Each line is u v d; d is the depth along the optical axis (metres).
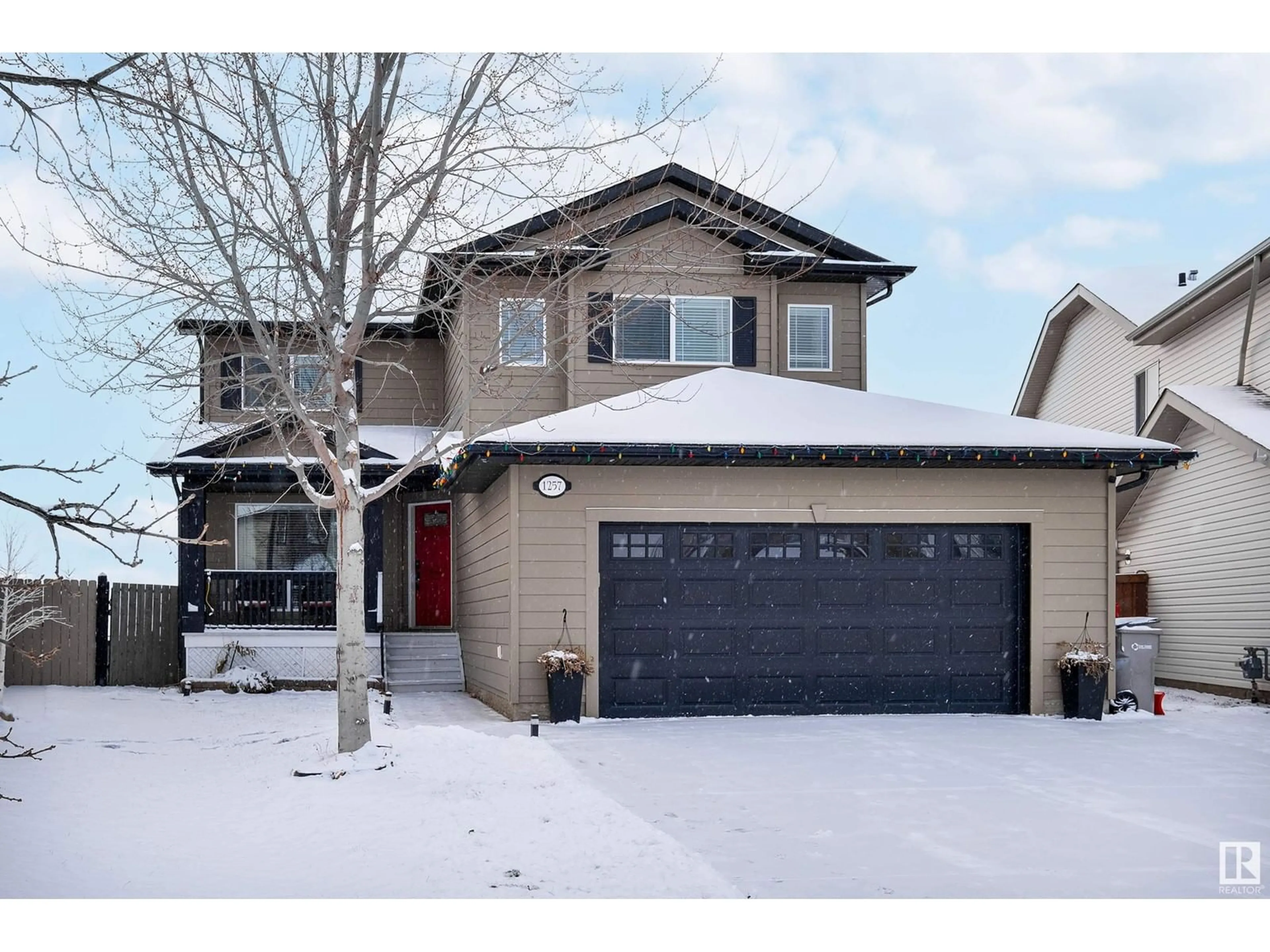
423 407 23.81
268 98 12.27
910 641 15.91
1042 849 7.98
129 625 20.09
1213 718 15.75
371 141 11.60
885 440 15.39
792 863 7.56
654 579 15.46
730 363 20.41
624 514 15.34
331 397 15.29
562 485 15.20
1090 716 15.48
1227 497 19.77
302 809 9.31
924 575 16.00
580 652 15.02
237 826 8.73
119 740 13.46
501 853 7.80
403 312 12.79
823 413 16.36
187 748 12.97
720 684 15.48
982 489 16.09
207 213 11.12
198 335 13.43
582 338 13.90
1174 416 21.06
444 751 11.27
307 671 19.72
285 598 19.98
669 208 19.94
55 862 7.30
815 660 15.70
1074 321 29.14
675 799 9.73
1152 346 25.02
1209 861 7.62
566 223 18.44
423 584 22.72
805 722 14.85
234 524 21.33
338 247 11.87
